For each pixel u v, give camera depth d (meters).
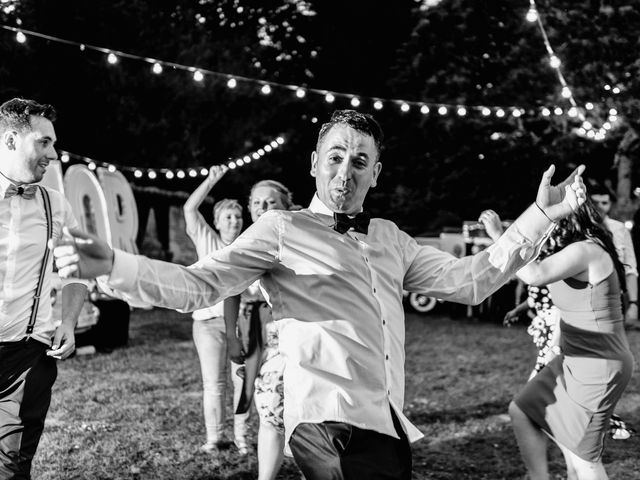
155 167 17.27
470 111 18.25
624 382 4.08
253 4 21.56
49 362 3.70
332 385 2.63
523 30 17.30
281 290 2.73
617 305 4.11
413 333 12.91
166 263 2.43
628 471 5.52
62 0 15.03
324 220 2.82
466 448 6.00
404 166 20.62
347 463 2.55
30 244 3.56
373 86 21.83
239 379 5.42
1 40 13.86
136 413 6.69
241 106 19.03
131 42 16.38
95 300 9.73
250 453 5.54
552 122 16.83
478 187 19.83
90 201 10.67
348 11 22.08
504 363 9.80
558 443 4.21
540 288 5.05
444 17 18.61
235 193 19.52
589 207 4.16
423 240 16.78
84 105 16.00
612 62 16.08
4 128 3.51
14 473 3.53
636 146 16.41
